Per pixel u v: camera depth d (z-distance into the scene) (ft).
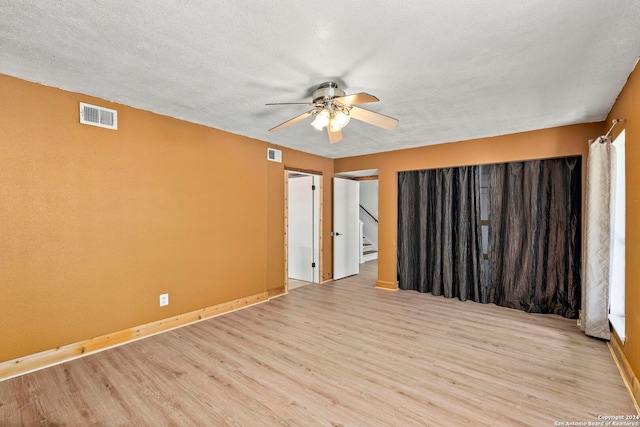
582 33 5.89
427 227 16.06
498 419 6.28
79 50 6.63
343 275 19.58
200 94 8.95
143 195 10.34
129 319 10.02
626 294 7.95
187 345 9.73
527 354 9.13
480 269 14.35
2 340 7.73
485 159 13.65
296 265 18.98
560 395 7.09
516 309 13.41
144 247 10.37
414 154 15.70
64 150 8.68
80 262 8.98
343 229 19.62
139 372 8.08
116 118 9.67
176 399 6.94
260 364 8.53
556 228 12.67
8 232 7.80
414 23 5.62
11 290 7.85
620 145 9.59
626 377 7.63
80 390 7.27
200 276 12.00
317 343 9.90
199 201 11.93
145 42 6.31
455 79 7.87
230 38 6.15
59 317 8.61
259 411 6.54
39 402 6.82
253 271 14.05
